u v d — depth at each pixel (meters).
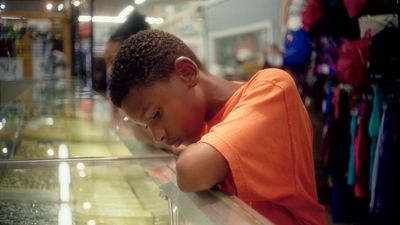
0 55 2.37
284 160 0.84
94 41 2.57
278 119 0.85
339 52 3.05
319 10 3.29
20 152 1.46
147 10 2.94
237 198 0.73
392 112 2.60
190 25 6.61
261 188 0.80
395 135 2.58
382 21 2.78
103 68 2.67
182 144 0.94
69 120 2.11
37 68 2.59
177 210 0.75
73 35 2.54
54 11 2.30
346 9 2.97
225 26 7.42
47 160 1.30
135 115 0.89
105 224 0.91
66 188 1.13
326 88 3.44
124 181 1.20
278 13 5.96
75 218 0.93
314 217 0.92
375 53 2.76
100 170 1.24
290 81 0.92
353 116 3.02
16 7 2.18
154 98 0.86
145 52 0.86
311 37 3.49
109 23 2.44
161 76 0.85
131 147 1.37
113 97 0.90
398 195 2.61
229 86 0.97
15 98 2.75
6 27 2.24
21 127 1.92
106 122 1.96
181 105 0.87
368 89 2.92
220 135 0.80
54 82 2.92
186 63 0.87
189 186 0.77
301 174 0.90
